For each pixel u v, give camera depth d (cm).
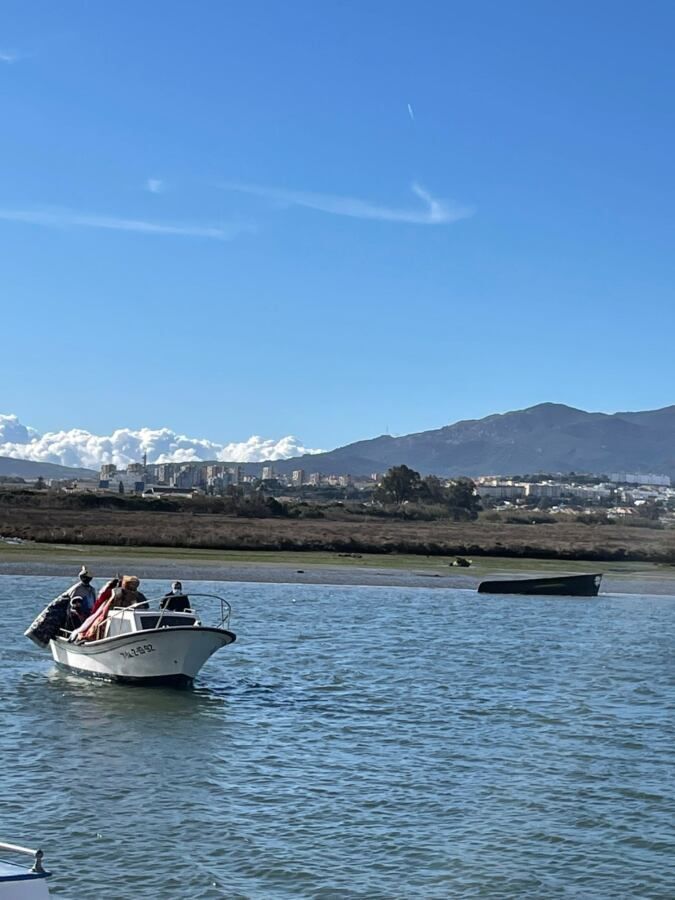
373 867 1686
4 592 5725
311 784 2141
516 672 3681
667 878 1672
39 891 1134
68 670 3322
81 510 12581
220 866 1666
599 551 11469
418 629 4903
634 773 2289
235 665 3603
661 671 3816
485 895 1588
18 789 2033
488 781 2200
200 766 2252
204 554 9244
